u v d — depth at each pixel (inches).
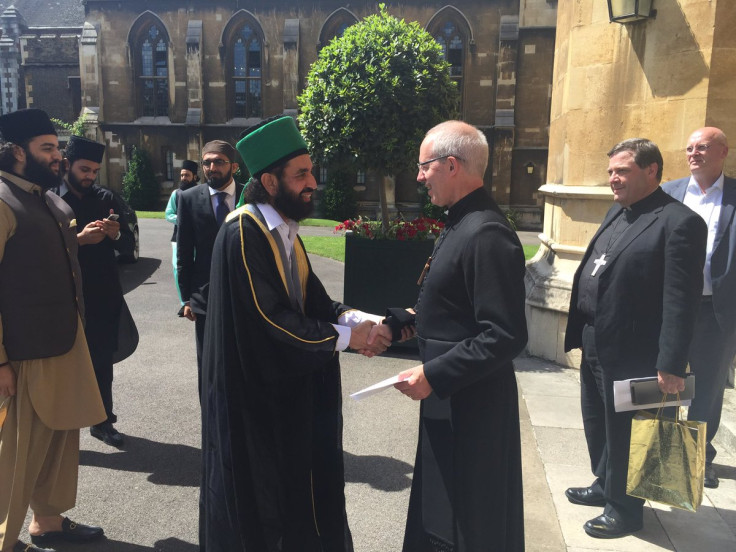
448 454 81.7
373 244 231.8
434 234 234.2
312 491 92.2
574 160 216.5
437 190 84.6
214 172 148.9
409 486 135.3
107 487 133.3
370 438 160.4
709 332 133.2
